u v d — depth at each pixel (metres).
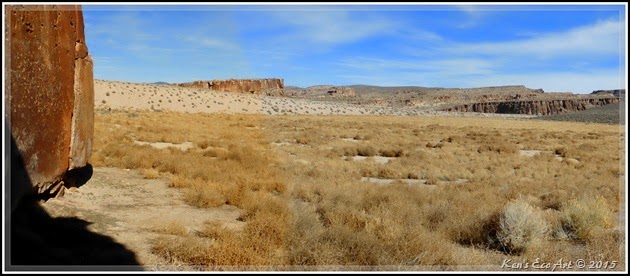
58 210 7.78
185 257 6.32
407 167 19.20
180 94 77.06
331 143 30.61
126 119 36.84
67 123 8.93
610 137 45.38
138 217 8.45
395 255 6.70
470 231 8.21
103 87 70.19
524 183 15.45
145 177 12.73
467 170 18.94
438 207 9.54
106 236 6.96
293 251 6.48
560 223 8.64
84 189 9.98
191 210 9.54
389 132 44.31
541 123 81.00
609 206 10.96
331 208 9.43
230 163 16.36
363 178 16.66
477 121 78.25
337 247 6.68
